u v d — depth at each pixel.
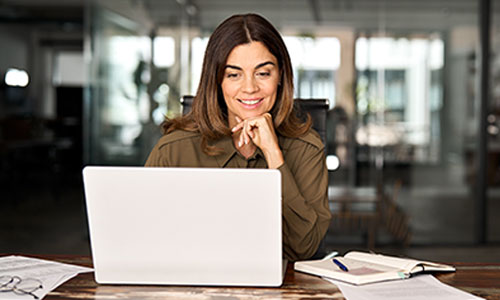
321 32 4.88
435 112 4.83
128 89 5.06
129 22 5.03
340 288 1.15
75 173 10.88
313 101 1.86
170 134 1.62
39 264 1.35
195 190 1.10
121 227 1.14
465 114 4.82
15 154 8.24
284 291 1.14
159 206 1.12
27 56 11.55
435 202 4.84
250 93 1.48
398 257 1.41
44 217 6.12
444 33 4.80
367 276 1.19
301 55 4.90
